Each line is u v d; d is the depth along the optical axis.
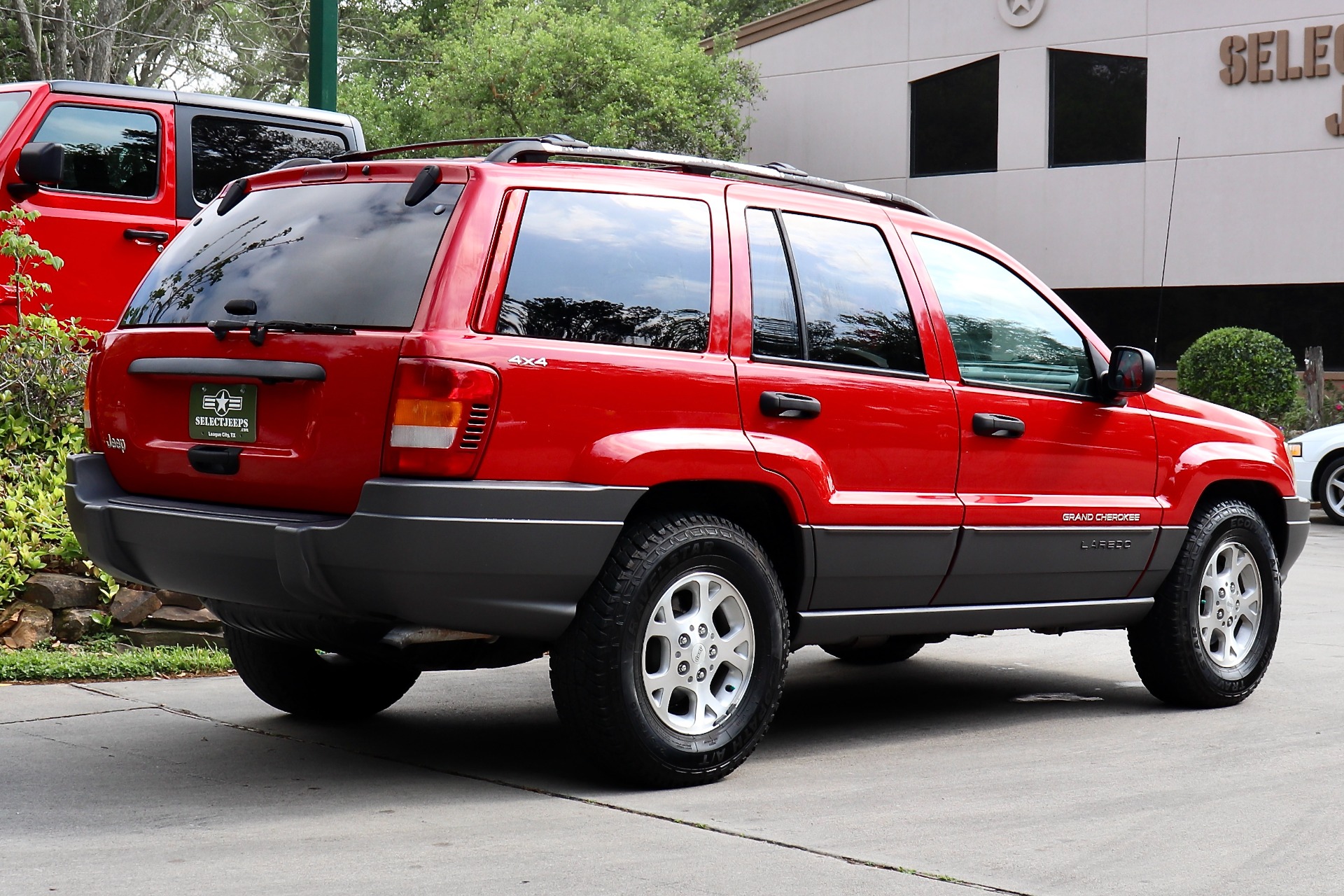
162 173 9.52
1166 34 24.03
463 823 4.48
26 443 7.86
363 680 5.95
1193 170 23.98
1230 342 21.38
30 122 9.07
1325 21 22.84
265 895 3.77
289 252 4.87
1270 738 6.03
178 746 5.46
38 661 6.58
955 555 5.65
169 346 4.92
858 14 26.81
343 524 4.37
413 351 4.38
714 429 4.93
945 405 5.62
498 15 28.55
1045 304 6.23
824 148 27.38
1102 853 4.30
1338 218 22.92
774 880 3.97
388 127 30.91
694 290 5.02
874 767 5.39
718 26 44.53
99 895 3.75
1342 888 4.02
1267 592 6.87
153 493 5.03
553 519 4.50
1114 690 7.18
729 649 5.00
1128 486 6.30
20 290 8.18
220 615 5.15
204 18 32.12
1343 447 16.39
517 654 5.01
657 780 4.86
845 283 5.49
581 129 26.33
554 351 4.58
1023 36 25.17
